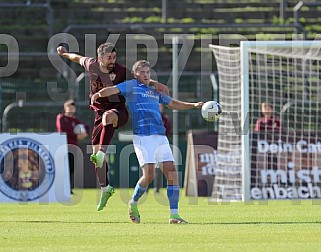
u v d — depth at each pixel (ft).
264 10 271.08
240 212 110.63
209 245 66.59
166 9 264.11
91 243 69.36
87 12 271.90
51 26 250.57
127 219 98.53
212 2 277.23
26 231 81.82
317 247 64.75
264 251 61.93
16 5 246.27
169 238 72.84
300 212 109.81
